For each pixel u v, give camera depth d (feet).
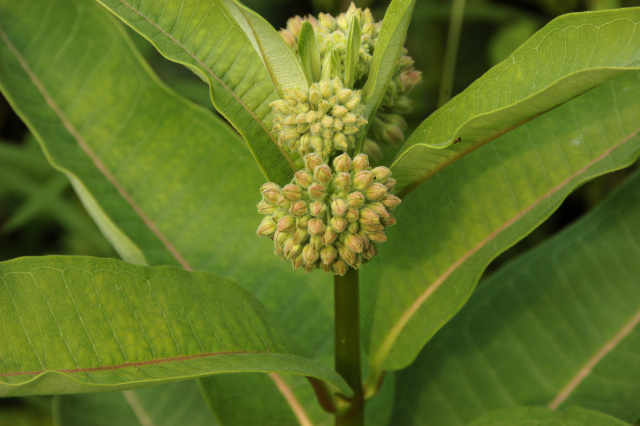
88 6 2.39
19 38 2.37
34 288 2.00
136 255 2.31
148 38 2.00
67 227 3.00
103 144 2.37
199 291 2.06
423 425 2.34
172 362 2.00
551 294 2.35
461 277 2.16
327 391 2.11
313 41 2.01
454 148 1.97
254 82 2.02
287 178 2.05
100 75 2.39
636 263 2.33
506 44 3.07
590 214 2.38
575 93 1.88
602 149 2.19
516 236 2.10
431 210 2.22
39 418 2.85
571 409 2.08
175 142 2.38
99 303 2.01
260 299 2.33
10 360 1.96
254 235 2.36
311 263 2.01
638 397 2.27
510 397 2.32
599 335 2.32
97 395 2.46
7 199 3.16
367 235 2.02
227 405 2.25
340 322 2.09
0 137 3.41
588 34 1.93
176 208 2.36
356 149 2.05
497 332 2.35
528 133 2.22
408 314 2.18
